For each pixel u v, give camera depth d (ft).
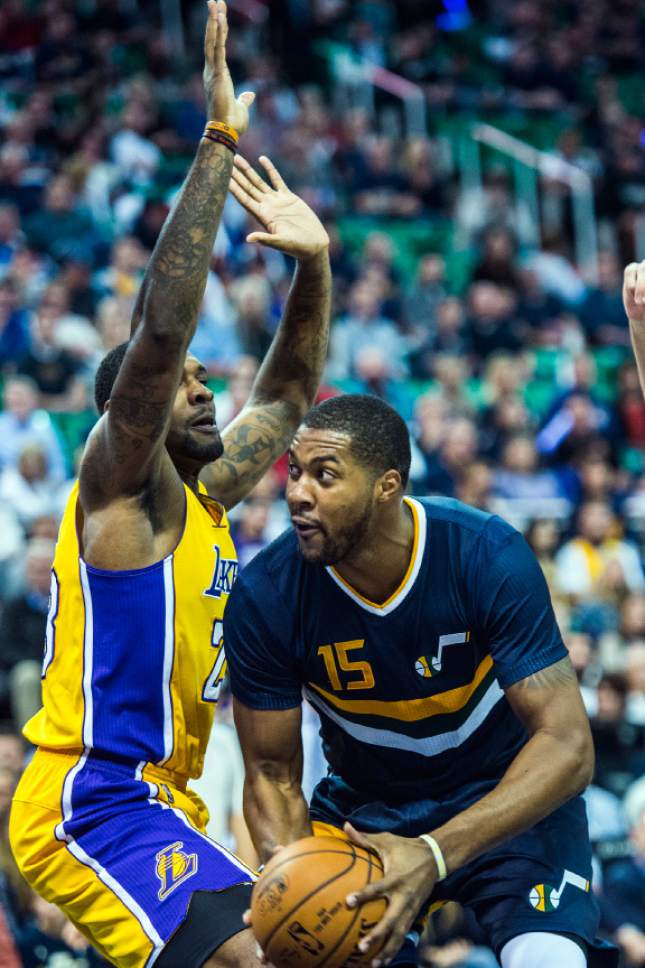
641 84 77.15
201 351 44.91
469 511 12.99
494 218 60.90
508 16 78.13
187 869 12.82
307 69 69.51
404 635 12.73
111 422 12.75
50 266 48.91
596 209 64.64
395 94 68.03
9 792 22.21
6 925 19.17
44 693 13.73
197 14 69.05
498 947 12.99
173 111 59.82
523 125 69.67
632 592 39.01
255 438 15.75
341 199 60.39
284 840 12.71
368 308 50.26
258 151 57.06
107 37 63.62
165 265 12.63
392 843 11.59
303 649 12.96
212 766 21.13
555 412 47.44
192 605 13.42
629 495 45.42
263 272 49.32
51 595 13.66
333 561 12.30
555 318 55.72
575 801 13.96
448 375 46.70
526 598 12.46
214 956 12.32
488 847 11.74
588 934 13.00
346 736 13.48
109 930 12.96
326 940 11.25
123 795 13.17
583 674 33.45
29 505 35.45
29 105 58.44
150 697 13.28
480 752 13.39
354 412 12.32
